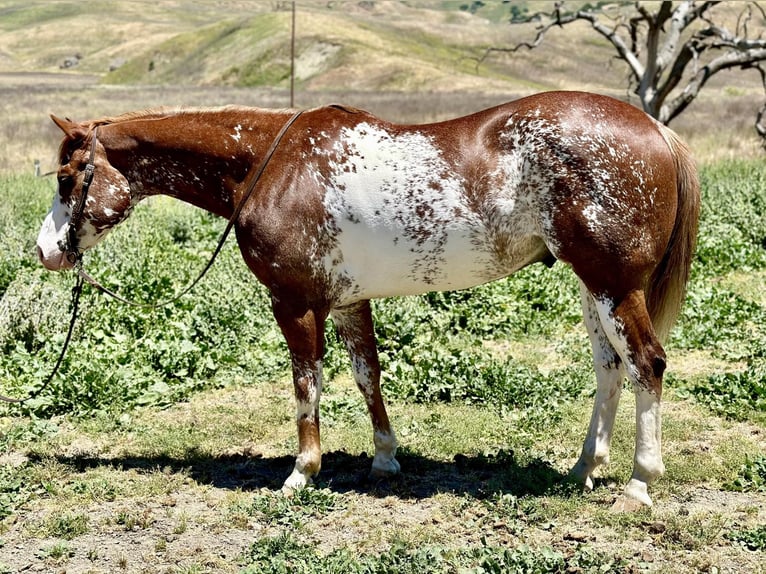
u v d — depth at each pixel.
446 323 9.62
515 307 10.08
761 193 16.58
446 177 5.39
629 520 5.12
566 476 5.73
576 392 7.62
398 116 46.41
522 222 5.33
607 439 5.65
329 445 6.67
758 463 5.84
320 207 5.55
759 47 24.69
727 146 30.20
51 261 6.13
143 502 5.67
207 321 9.34
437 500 5.63
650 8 28.16
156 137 5.94
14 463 6.39
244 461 6.44
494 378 7.74
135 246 12.62
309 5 198.50
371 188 5.47
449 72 78.00
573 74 88.56
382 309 9.44
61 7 177.00
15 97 60.44
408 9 188.88
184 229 14.87
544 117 5.21
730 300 10.23
